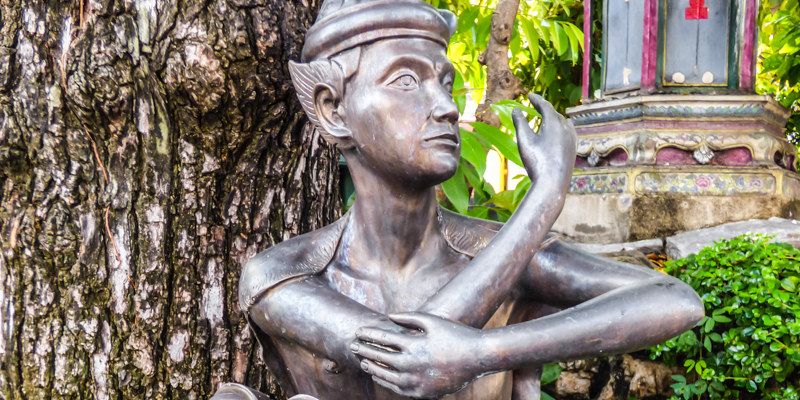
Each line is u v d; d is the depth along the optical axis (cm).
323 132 110
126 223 136
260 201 150
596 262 108
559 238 115
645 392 233
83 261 134
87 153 134
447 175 102
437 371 90
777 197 295
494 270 97
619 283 103
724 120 307
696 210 297
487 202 243
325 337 101
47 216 132
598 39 407
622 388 234
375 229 112
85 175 134
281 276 107
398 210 109
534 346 91
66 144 132
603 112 332
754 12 313
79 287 134
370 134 103
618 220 309
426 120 101
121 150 135
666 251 281
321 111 109
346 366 106
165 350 140
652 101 309
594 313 94
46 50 130
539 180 102
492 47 275
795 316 205
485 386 110
